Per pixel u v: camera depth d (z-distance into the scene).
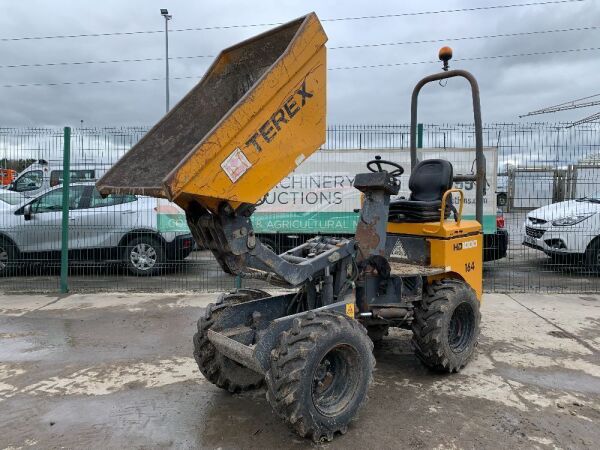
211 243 3.46
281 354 3.19
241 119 3.13
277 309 4.19
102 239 9.34
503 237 8.88
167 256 9.49
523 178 8.61
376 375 4.60
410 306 4.48
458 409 3.90
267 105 3.26
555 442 3.41
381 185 4.11
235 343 3.50
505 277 9.42
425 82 5.55
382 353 5.21
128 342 5.60
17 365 4.90
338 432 3.46
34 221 9.37
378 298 4.34
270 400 3.22
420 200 5.02
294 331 3.27
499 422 3.69
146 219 9.32
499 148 8.12
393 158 8.25
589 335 5.76
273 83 3.27
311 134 3.54
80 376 4.62
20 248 9.44
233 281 9.07
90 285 8.77
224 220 3.28
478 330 4.80
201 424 3.70
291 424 3.23
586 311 6.82
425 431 3.55
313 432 3.25
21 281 9.28
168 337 5.78
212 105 3.98
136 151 3.74
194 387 4.37
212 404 4.03
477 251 5.05
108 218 9.32
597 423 3.69
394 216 4.96
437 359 4.38
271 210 8.52
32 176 9.73
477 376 4.56
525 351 5.23
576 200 9.81
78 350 5.34
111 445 3.41
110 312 6.87
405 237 4.91
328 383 3.54
